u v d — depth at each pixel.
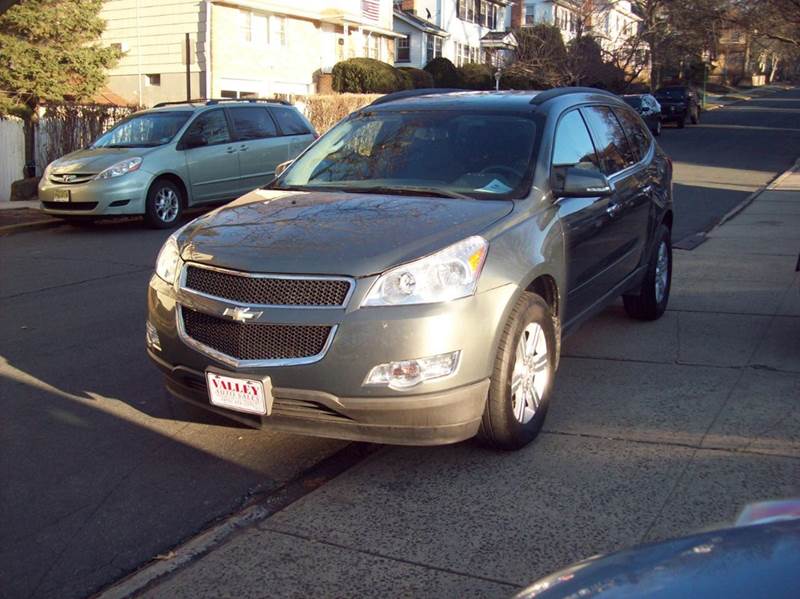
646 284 7.15
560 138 5.52
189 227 4.86
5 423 5.22
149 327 4.73
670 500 4.07
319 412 4.09
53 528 3.98
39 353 6.65
